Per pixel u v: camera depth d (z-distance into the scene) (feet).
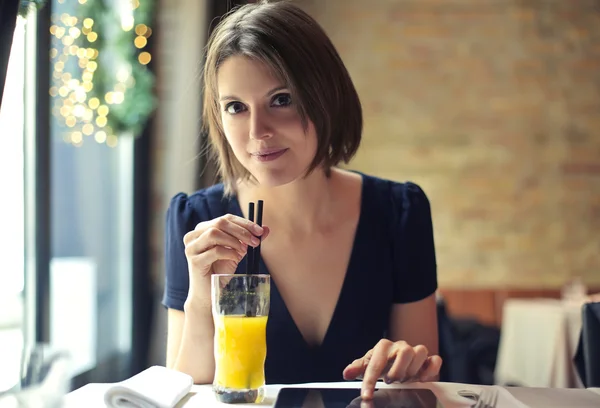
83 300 11.93
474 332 12.94
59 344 11.09
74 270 11.59
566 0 18.22
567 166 18.25
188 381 3.86
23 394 2.86
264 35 4.21
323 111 4.42
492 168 18.26
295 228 5.05
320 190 5.05
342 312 5.04
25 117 9.57
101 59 11.28
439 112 18.35
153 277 13.46
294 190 4.96
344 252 5.12
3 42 4.18
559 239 18.20
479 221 18.28
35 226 9.69
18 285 9.61
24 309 9.71
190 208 5.22
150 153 13.35
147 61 12.87
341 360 4.99
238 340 3.67
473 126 18.29
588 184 18.22
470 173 18.28
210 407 3.57
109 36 11.57
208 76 4.73
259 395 3.68
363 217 5.20
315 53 4.39
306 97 4.31
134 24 12.29
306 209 5.00
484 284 18.21
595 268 18.15
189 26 13.19
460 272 18.25
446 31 18.33
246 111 4.35
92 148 12.12
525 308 14.23
